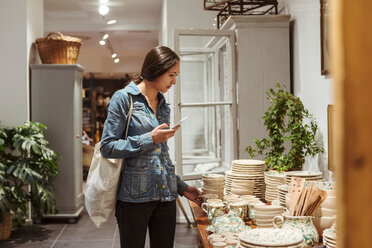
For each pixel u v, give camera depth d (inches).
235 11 159.3
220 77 162.1
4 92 209.2
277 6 169.5
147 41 447.8
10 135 197.6
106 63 565.6
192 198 89.4
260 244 55.3
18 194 184.2
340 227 11.3
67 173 212.5
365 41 10.9
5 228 181.3
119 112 75.9
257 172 108.7
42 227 203.0
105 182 76.2
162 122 83.3
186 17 215.3
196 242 171.8
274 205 82.5
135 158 76.5
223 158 163.5
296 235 58.3
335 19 11.1
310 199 68.7
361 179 11.0
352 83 11.0
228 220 82.2
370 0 10.9
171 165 81.2
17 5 209.2
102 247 170.2
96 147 80.4
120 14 331.3
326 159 113.6
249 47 151.6
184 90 160.4
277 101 119.1
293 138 113.0
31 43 217.9
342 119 11.0
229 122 157.0
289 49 151.9
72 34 400.5
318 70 120.0
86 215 228.2
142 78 81.4
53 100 212.8
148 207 76.9
